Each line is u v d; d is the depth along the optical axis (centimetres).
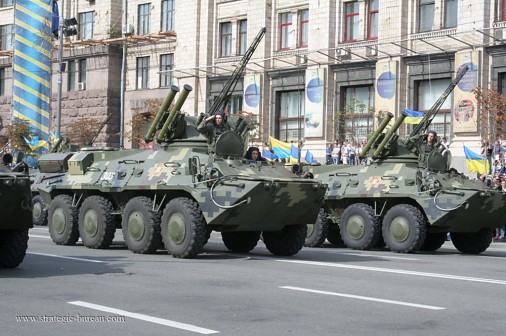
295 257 1744
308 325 920
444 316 991
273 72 4306
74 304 1035
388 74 3781
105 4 5269
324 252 1925
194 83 4662
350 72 3997
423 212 2047
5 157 1393
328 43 4053
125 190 1794
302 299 1102
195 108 4656
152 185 1719
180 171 1703
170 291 1157
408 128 3694
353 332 885
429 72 3688
